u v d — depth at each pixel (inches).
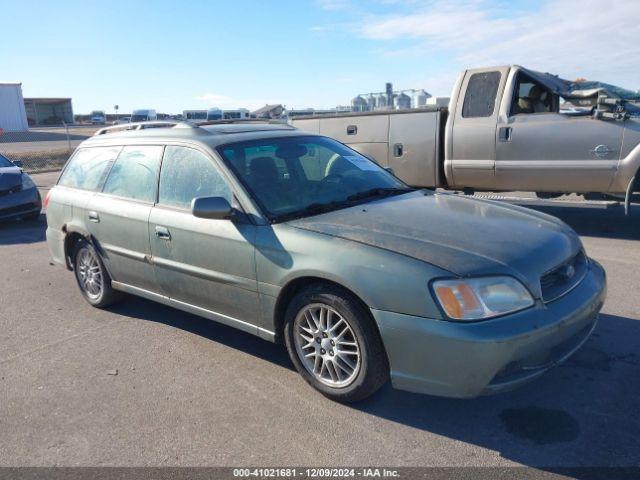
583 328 126.3
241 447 117.2
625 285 203.3
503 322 109.7
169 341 173.8
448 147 306.3
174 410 133.0
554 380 137.4
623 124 256.7
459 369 110.2
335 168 172.2
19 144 1278.3
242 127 178.7
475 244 122.3
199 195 157.1
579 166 269.1
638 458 108.0
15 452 119.6
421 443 115.7
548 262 121.6
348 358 128.7
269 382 144.2
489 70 291.3
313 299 129.9
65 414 133.8
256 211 142.6
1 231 378.9
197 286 158.4
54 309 209.6
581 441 113.7
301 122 363.6
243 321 150.1
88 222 194.4
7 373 157.0
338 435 119.8
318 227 134.0
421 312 112.7
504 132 286.2
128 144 188.2
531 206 364.8
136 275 180.7
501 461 108.8
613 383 134.8
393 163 327.6
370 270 118.7
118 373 153.3
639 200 267.4
